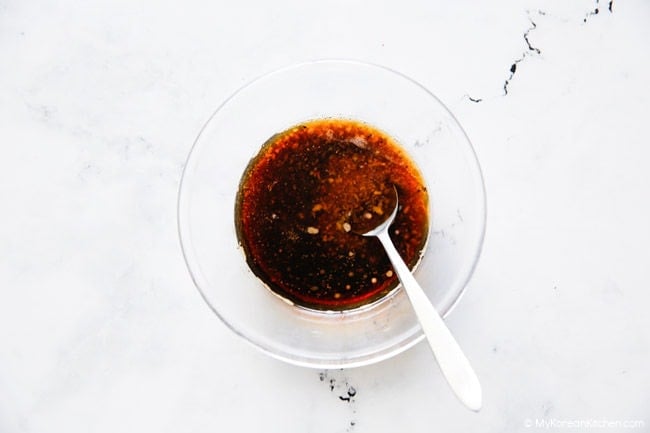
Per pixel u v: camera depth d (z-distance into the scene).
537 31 0.49
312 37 0.50
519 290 0.46
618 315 0.45
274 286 0.45
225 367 0.45
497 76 0.49
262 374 0.45
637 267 0.46
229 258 0.45
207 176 0.46
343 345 0.43
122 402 0.45
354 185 0.46
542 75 0.49
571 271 0.46
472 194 0.44
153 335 0.46
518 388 0.45
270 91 0.46
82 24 0.50
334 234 0.45
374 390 0.45
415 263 0.45
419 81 0.49
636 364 0.45
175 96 0.49
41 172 0.48
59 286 0.47
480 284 0.46
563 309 0.46
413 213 0.45
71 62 0.50
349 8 0.50
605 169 0.47
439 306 0.43
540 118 0.48
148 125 0.49
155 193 0.48
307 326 0.44
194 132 0.49
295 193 0.46
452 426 0.44
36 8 0.50
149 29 0.50
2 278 0.47
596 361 0.45
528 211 0.47
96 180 0.48
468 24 0.50
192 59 0.50
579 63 0.49
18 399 0.45
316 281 0.45
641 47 0.49
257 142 0.47
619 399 0.45
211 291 0.44
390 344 0.42
